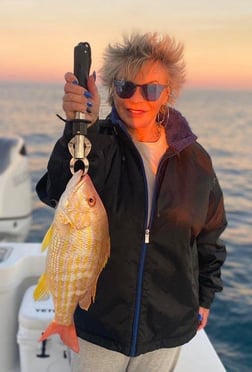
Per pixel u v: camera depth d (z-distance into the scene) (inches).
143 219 77.1
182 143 80.2
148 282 79.4
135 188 77.2
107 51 78.3
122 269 78.0
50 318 112.3
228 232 347.6
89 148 69.9
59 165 71.7
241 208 409.7
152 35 76.9
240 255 301.9
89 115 69.1
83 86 68.1
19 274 124.7
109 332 80.2
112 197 76.7
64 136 70.6
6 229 198.4
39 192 81.0
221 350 197.2
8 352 122.7
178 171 80.5
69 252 68.6
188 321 84.4
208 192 83.4
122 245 77.5
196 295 85.7
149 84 75.9
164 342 82.9
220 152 672.4
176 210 78.5
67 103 67.6
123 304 79.2
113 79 78.2
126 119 77.9
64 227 67.6
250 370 183.9
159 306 80.9
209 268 92.2
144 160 79.5
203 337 122.6
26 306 116.8
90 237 68.6
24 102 1748.3
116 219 76.8
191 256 83.2
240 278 266.7
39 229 343.0
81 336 81.6
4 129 952.3
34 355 113.5
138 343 80.7
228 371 183.2
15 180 201.8
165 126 81.6
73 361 85.2
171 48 77.4
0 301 120.4
